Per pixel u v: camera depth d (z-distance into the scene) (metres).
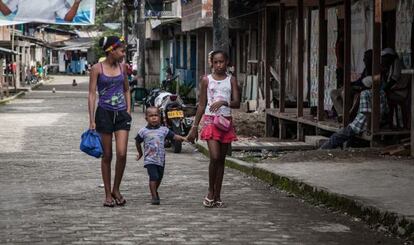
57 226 8.96
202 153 18.12
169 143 19.14
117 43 10.22
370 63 15.91
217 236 8.45
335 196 10.21
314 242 8.22
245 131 22.27
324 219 9.52
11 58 50.44
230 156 16.06
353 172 12.38
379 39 14.58
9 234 8.52
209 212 9.96
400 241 8.27
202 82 10.47
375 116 14.96
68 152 17.69
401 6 16.36
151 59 50.72
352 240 8.33
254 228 8.93
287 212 10.02
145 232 8.64
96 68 10.22
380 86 15.30
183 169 14.85
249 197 11.28
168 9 39.19
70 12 22.36
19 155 16.98
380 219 8.97
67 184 12.49
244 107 27.41
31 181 12.88
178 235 8.49
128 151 18.31
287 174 12.29
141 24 38.12
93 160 16.08
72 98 44.72
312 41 22.75
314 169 12.85
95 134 10.09
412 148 14.12
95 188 12.03
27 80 60.94
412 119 14.05
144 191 11.77
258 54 27.36
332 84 21.09
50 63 98.81
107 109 10.27
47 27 78.25
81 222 9.20
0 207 10.25
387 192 10.35
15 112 32.03
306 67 23.59
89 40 89.25
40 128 24.23
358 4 18.77
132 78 38.62
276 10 25.61
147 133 10.59
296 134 20.41
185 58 41.91
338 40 20.38
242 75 32.00
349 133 15.71
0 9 22.00
